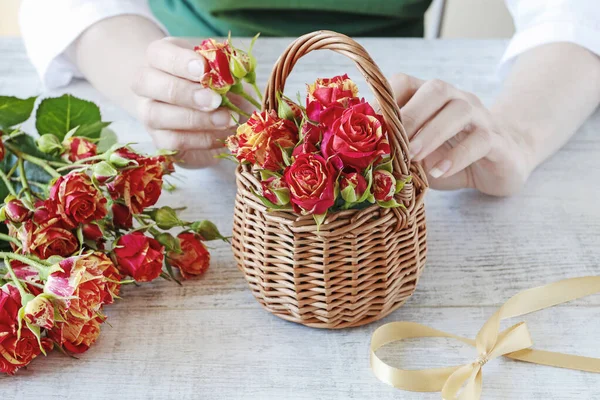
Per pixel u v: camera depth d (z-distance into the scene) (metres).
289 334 0.82
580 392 0.76
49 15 1.11
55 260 0.77
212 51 0.85
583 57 1.06
